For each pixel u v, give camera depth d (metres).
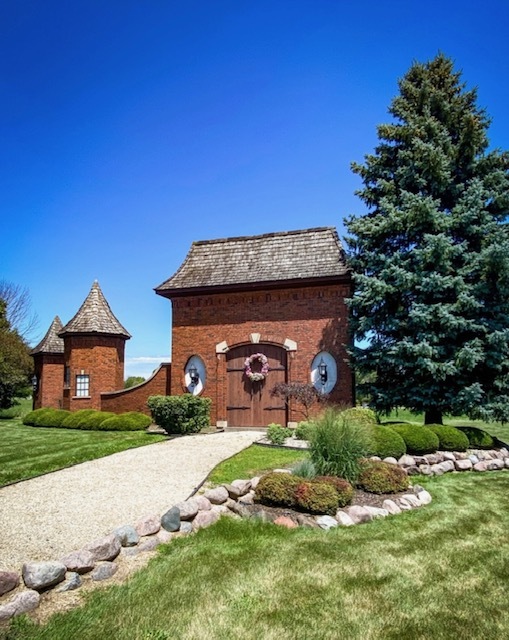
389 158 15.16
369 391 14.20
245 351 15.74
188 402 13.41
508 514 6.96
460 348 12.46
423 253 12.77
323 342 14.89
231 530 5.83
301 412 14.71
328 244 15.90
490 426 19.06
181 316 16.55
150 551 5.13
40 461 9.41
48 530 5.43
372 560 5.11
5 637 3.40
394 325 13.23
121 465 8.91
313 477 7.40
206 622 3.77
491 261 12.02
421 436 10.38
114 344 19.81
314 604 4.12
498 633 3.70
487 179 13.55
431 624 3.82
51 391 23.53
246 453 9.98
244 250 16.91
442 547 5.54
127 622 3.72
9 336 26.06
